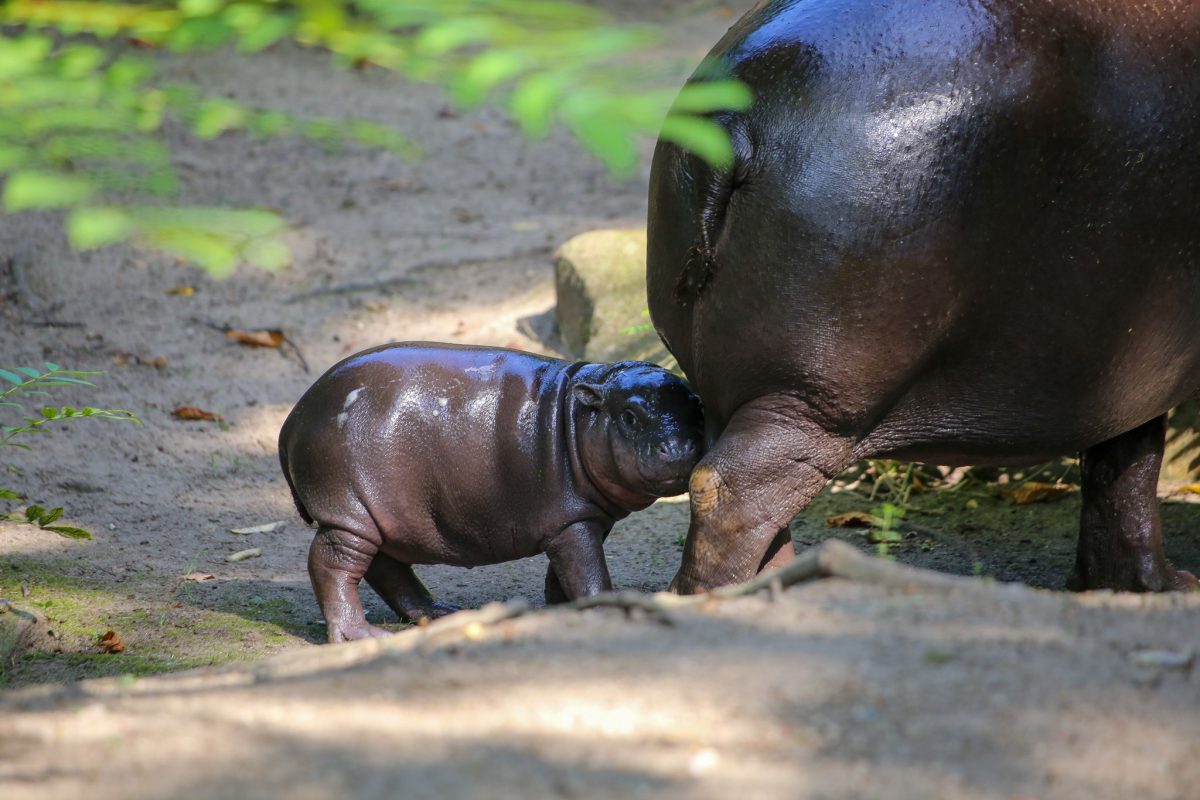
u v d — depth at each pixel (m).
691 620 9.70
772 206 12.70
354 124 7.64
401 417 14.54
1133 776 7.45
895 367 13.01
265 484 21.38
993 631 9.34
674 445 14.06
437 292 28.11
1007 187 12.61
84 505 19.92
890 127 12.46
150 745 7.65
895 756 7.53
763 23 13.30
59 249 28.91
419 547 14.94
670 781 7.19
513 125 38.09
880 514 19.77
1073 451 14.48
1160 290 13.38
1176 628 9.48
